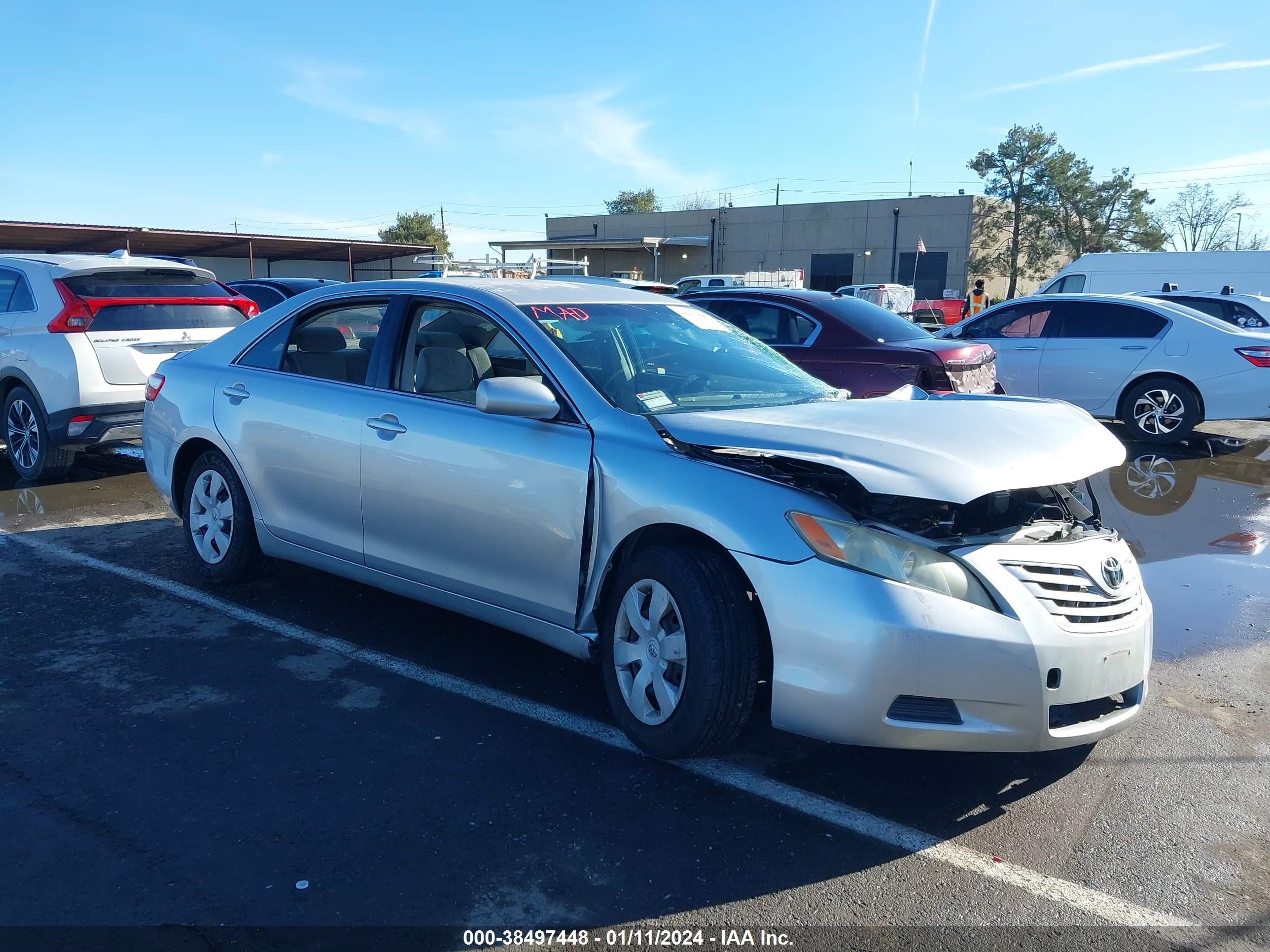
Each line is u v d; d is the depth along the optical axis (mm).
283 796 3121
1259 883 2807
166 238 37625
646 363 4043
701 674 3158
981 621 2926
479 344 4254
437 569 4059
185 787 3164
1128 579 3309
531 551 3691
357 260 48344
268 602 4980
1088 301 11164
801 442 3137
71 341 7309
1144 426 10727
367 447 4215
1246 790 3348
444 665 4242
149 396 5426
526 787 3215
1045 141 47969
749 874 2781
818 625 2957
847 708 2928
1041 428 3416
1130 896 2730
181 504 5332
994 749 2965
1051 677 2969
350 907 2582
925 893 2723
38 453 7664
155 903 2576
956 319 34406
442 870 2750
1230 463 9906
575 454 3572
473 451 3838
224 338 5203
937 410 3611
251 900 2600
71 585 5203
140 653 4289
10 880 2658
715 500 3195
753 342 4719
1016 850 2947
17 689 3891
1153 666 4539
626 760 3422
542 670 4215
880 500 3330
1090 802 3244
